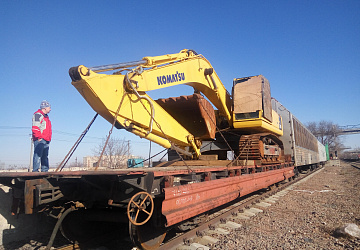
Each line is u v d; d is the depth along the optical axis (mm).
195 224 5812
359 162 53031
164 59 6711
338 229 5797
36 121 6863
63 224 5348
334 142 95250
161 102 7953
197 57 7980
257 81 10578
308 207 8828
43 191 4543
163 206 4266
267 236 5723
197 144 8461
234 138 10867
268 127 11117
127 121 5492
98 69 4977
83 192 4988
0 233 5449
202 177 6184
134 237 4438
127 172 3842
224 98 9945
